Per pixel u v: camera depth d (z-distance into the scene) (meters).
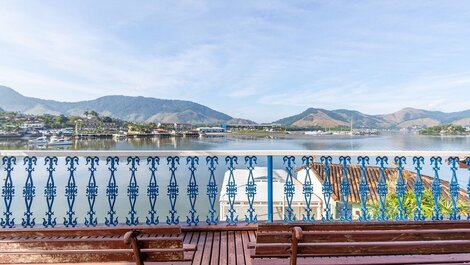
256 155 3.87
